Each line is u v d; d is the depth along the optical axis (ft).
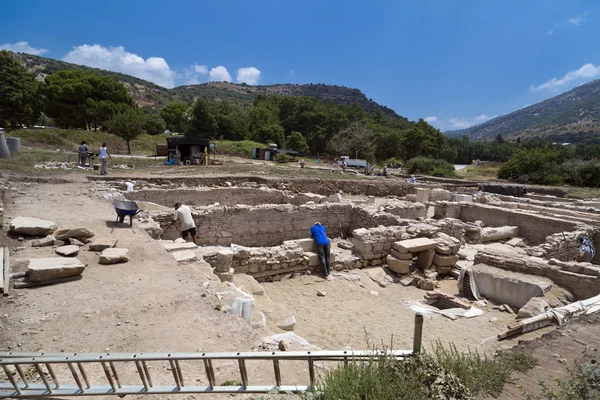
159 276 18.98
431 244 33.71
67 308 14.66
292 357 9.53
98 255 21.27
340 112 245.65
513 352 13.93
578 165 105.60
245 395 10.41
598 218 49.11
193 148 101.55
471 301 28.04
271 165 117.80
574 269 27.50
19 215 28.02
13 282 16.20
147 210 38.32
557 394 10.56
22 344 12.01
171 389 9.45
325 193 78.84
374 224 44.75
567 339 15.39
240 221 41.32
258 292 24.97
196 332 13.74
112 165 74.79
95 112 144.25
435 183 95.76
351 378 9.23
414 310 26.25
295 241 33.81
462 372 11.12
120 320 14.15
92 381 10.55
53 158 70.38
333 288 30.12
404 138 221.25
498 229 47.88
